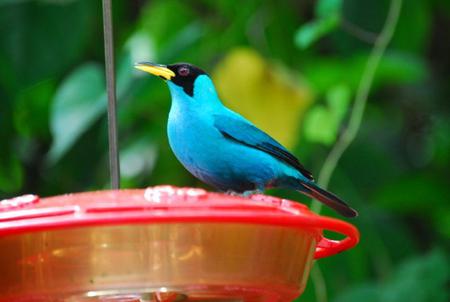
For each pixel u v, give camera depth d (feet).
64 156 42.93
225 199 21.58
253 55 39.19
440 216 43.14
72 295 21.71
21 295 22.04
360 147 42.68
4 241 21.97
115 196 21.65
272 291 22.62
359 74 41.11
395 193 42.22
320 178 36.88
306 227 22.33
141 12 45.52
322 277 39.34
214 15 44.73
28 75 41.68
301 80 40.16
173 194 21.40
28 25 41.70
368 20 43.27
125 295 21.65
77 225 20.35
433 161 44.93
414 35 43.62
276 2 44.19
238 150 27.73
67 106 39.52
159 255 21.54
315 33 37.81
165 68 27.89
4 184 43.42
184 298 22.17
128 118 41.75
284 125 38.86
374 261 40.88
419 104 45.93
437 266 38.19
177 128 27.78
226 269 21.80
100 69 42.32
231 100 38.93
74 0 41.93
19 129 44.98
